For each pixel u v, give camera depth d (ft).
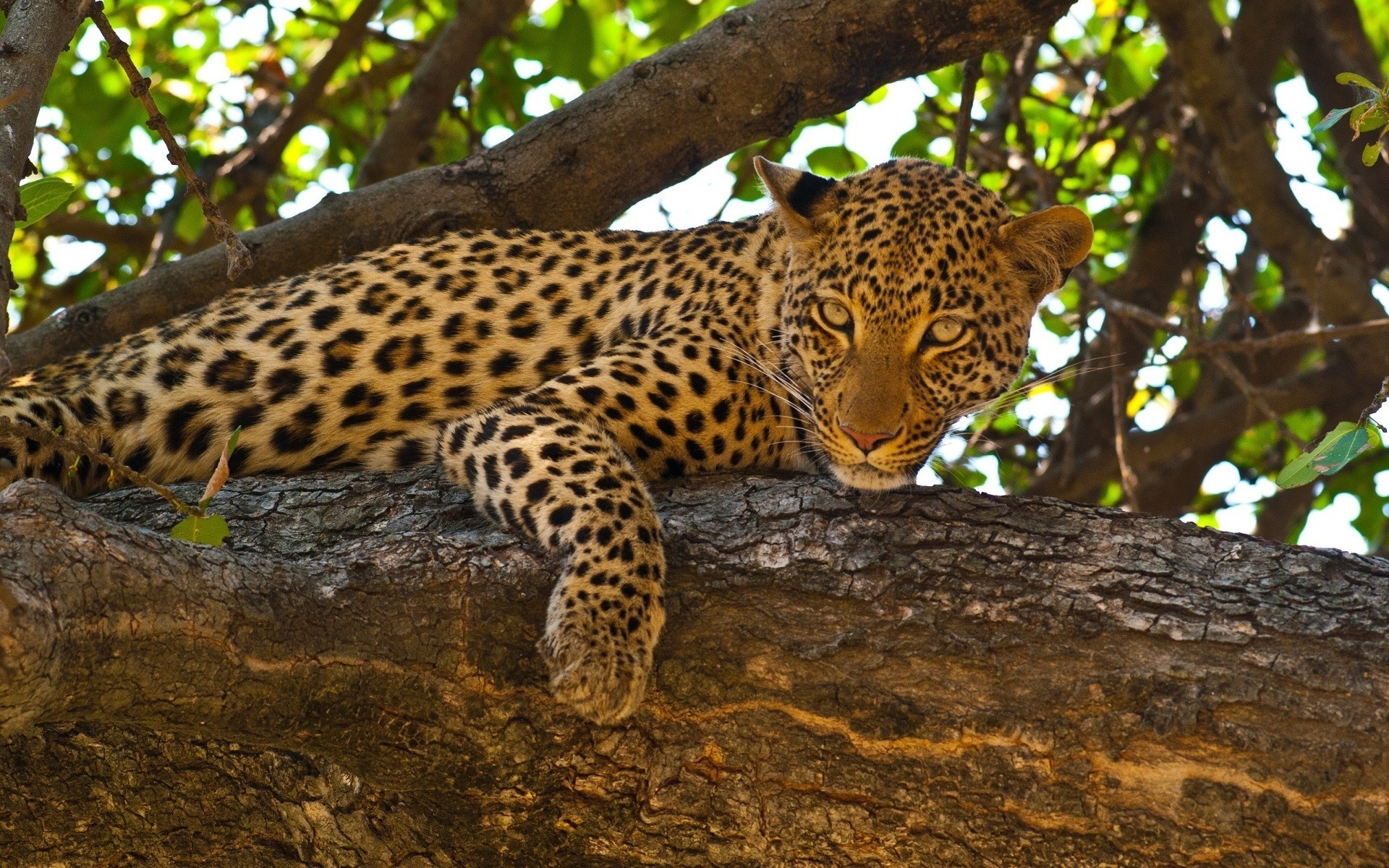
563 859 23.50
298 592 22.48
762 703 22.82
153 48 57.41
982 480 53.01
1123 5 55.42
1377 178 55.26
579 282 34.76
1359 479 58.54
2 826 24.41
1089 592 23.45
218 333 34.17
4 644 18.49
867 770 22.34
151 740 24.23
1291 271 51.93
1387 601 23.03
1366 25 64.54
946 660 22.89
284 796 24.47
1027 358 32.91
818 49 36.06
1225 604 23.12
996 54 56.80
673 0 53.11
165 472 33.58
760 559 24.62
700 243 34.55
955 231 31.14
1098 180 52.60
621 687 22.70
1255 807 21.21
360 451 33.88
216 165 51.72
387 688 22.53
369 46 64.13
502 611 23.47
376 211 37.06
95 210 59.57
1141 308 48.98
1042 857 21.89
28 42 22.63
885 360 30.40
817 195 32.63
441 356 33.88
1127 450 49.65
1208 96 48.21
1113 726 21.83
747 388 31.86
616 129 36.42
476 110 58.08
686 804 22.71
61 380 33.83
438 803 23.45
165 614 20.76
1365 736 21.33
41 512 20.38
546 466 27.14
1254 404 41.55
